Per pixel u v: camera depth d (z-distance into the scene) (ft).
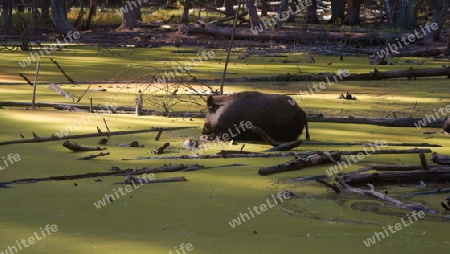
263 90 63.77
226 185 29.30
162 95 58.59
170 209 25.90
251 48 120.78
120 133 40.55
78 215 25.03
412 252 21.67
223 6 218.79
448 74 75.56
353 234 23.29
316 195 27.81
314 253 21.43
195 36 132.57
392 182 29.60
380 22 173.47
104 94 59.62
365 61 101.76
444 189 28.43
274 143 36.99
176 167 31.63
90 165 32.76
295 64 94.73
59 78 72.79
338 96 60.80
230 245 22.04
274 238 22.81
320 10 230.48
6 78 72.13
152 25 152.56
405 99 59.93
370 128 44.70
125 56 104.53
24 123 44.24
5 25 150.41
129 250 21.48
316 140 39.73
